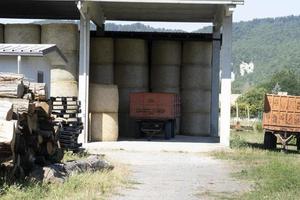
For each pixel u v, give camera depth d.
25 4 28.86
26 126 12.89
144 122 29.11
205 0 23.92
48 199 10.68
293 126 26.06
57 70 25.66
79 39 26.62
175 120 30.47
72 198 10.98
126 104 30.44
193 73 31.61
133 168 17.66
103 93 26.55
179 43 31.78
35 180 12.13
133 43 30.45
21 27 25.88
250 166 18.67
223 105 25.12
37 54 16.94
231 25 25.06
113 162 18.38
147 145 25.09
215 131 32.03
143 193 12.73
